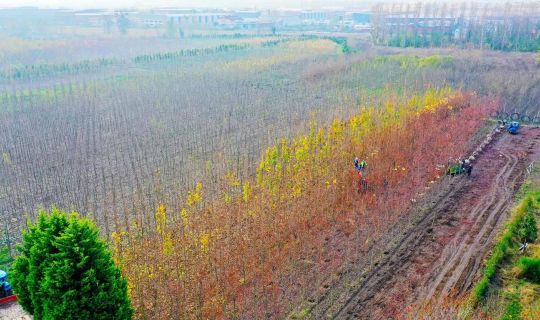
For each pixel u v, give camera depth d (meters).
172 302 24.25
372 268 27.09
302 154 37.38
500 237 30.30
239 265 27.14
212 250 28.19
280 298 24.64
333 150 39.69
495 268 26.75
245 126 54.91
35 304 19.73
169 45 131.00
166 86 74.56
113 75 86.62
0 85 78.88
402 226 31.72
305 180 35.38
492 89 64.25
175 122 56.53
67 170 41.97
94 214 32.66
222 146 47.88
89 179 40.28
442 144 44.28
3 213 34.28
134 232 30.89
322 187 35.00
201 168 42.00
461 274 26.59
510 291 24.86
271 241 29.33
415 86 67.50
